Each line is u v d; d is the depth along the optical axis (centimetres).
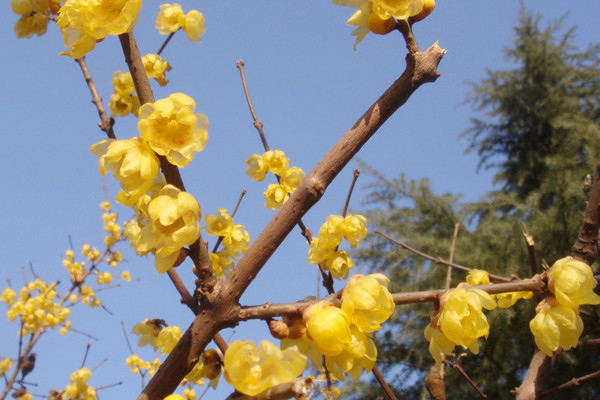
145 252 39
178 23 56
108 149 39
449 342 40
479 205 263
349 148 40
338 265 57
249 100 70
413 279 231
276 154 68
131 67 40
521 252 213
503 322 191
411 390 210
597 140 260
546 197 247
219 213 56
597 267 167
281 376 36
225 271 55
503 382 204
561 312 41
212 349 44
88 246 157
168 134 39
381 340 223
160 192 39
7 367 121
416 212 252
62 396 96
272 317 39
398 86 40
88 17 39
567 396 199
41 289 140
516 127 325
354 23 41
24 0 49
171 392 39
